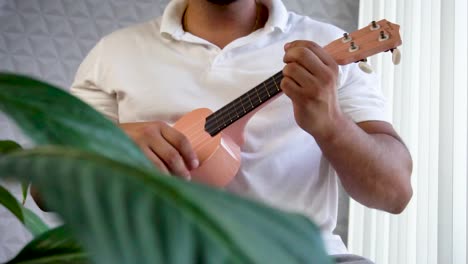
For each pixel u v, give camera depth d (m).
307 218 0.19
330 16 2.54
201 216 0.17
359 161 1.24
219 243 0.17
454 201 1.76
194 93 1.40
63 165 0.19
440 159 1.83
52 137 0.26
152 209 0.17
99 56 1.50
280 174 1.33
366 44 1.21
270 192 1.32
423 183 1.92
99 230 0.17
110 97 1.50
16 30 2.45
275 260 0.17
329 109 1.15
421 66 1.97
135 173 0.19
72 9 2.48
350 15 2.55
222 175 1.26
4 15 2.45
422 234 1.90
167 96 1.40
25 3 2.46
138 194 0.18
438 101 1.87
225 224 0.17
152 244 0.16
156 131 1.10
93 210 0.17
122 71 1.46
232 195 0.18
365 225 2.23
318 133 1.18
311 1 2.54
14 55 2.44
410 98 2.03
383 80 2.17
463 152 1.76
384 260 2.10
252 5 1.47
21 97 0.27
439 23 1.90
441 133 1.83
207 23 1.46
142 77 1.43
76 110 0.27
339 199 2.42
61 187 0.18
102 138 0.27
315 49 1.16
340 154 1.22
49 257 0.31
